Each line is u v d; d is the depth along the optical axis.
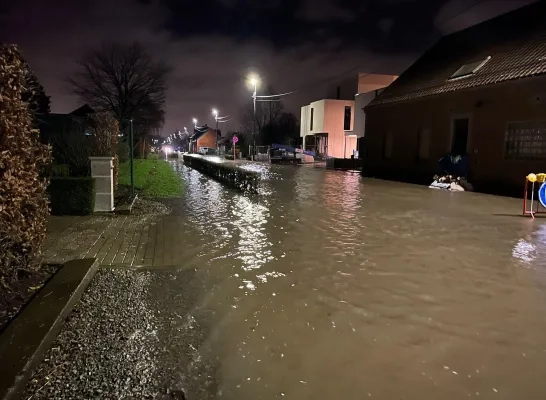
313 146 59.12
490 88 17.61
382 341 3.64
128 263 5.72
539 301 4.64
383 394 2.87
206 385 2.94
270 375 3.08
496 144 17.42
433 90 21.23
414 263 6.09
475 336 3.76
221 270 5.57
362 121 39.00
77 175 11.91
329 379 3.04
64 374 2.97
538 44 17.39
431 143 21.62
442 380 3.05
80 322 3.83
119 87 41.66
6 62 3.95
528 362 3.32
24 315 3.59
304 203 12.48
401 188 18.47
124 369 3.08
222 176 19.95
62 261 5.50
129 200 10.93
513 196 16.19
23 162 4.23
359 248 6.93
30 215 4.40
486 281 5.33
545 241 7.70
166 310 4.19
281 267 5.77
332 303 4.48
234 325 3.89
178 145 152.88
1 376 2.67
